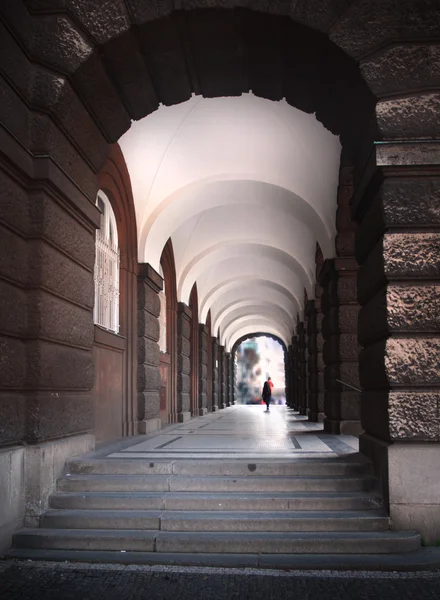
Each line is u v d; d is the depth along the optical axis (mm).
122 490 5930
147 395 11492
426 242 5500
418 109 5508
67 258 6273
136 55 6074
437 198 5523
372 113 5703
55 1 5594
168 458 6492
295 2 5586
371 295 6262
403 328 5445
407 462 5305
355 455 6816
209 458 6504
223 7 5648
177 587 4242
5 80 5184
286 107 9758
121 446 8320
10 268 5277
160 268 15266
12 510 5211
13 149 5215
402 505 5258
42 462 5562
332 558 4805
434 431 5336
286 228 16156
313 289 17156
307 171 11156
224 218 16109
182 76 6617
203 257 17391
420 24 5465
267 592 4137
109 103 6512
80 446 6703
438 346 5414
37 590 4152
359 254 6641
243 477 6023
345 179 10430
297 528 5227
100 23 5691
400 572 4598
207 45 6191
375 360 5805
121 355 10352
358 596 4051
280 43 6105
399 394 5414
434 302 5449
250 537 5035
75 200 6309
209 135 10703
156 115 10047
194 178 11672
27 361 5531
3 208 5156
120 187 10445
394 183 5562
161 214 11758
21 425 5480
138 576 4484
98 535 5121
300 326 23688
